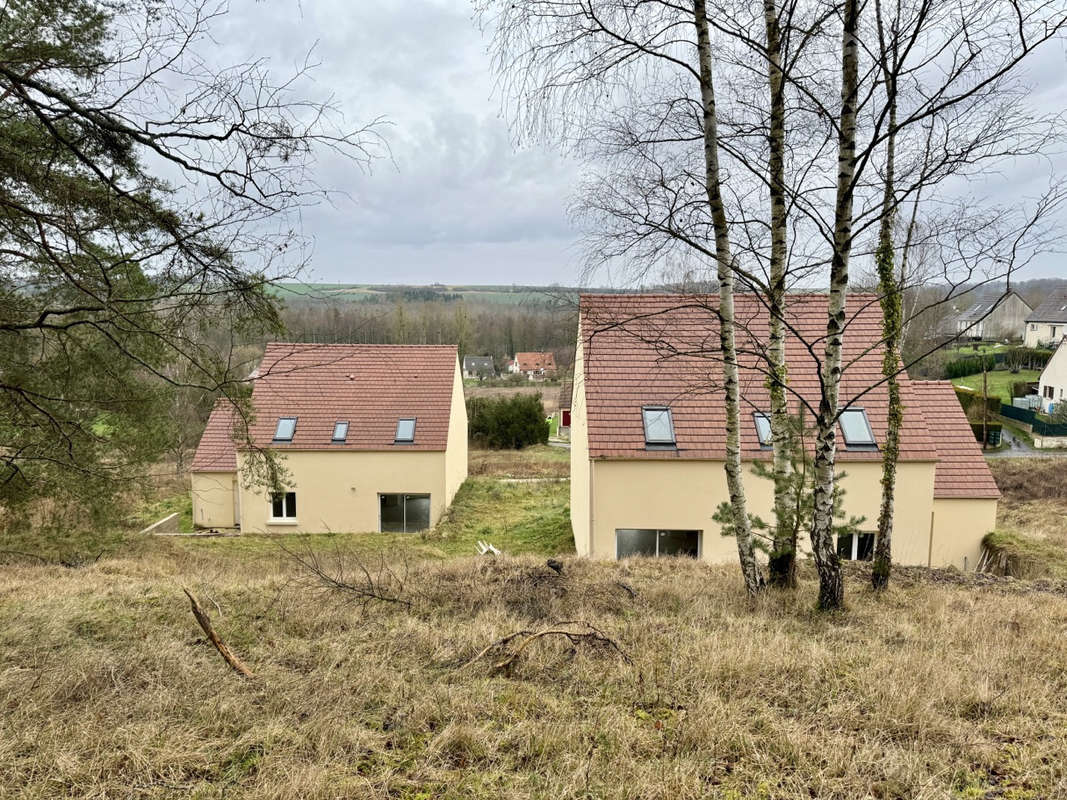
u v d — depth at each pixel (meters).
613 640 6.14
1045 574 11.94
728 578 9.30
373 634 6.51
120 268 6.04
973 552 14.57
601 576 9.19
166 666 5.56
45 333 7.43
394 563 11.27
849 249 6.69
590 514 14.17
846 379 14.89
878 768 4.14
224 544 18.59
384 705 4.95
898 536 14.23
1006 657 6.00
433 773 4.02
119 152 5.27
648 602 7.77
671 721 4.72
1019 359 48.56
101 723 4.57
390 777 3.96
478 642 6.17
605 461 14.00
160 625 6.75
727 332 7.45
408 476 21.50
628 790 3.82
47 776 3.93
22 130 5.39
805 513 7.93
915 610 7.71
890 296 8.20
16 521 12.23
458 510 22.33
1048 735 4.60
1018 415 37.69
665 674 5.45
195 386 6.29
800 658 5.75
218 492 22.11
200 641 6.33
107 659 5.59
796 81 6.52
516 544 18.20
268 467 8.14
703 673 5.45
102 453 10.47
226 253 5.46
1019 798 3.86
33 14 5.30
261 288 5.68
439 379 23.52
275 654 5.99
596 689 5.25
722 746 4.36
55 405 8.53
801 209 6.71
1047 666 5.86
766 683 5.35
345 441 21.53
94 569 11.10
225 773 4.05
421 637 6.32
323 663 5.75
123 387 8.51
